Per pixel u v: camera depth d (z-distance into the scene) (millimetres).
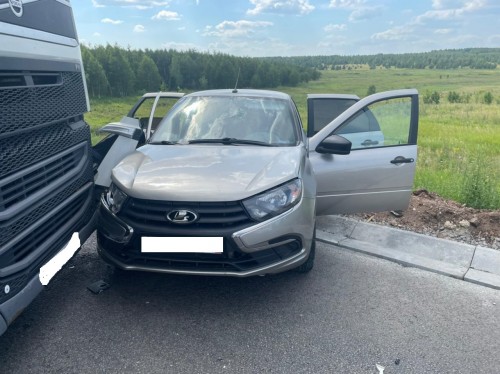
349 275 3734
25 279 2383
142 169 3260
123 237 2963
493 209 5129
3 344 2678
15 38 2299
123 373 2441
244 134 3967
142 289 3402
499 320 3082
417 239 4336
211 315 3057
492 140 14703
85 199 3260
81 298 3246
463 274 3727
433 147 12102
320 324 2967
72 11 3066
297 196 3113
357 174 4168
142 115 6180
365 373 2484
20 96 2334
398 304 3266
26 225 2406
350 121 4211
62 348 2650
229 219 2846
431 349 2721
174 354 2615
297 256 3109
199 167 3238
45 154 2615
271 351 2662
